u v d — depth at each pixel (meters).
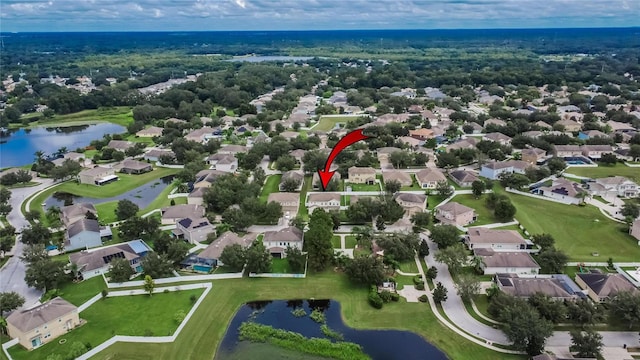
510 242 162.75
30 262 154.62
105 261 154.50
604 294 132.12
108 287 144.88
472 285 133.50
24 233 170.75
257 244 161.38
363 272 143.00
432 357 116.56
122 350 118.62
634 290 130.12
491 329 124.75
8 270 157.62
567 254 161.00
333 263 156.50
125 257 157.62
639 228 168.75
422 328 126.38
